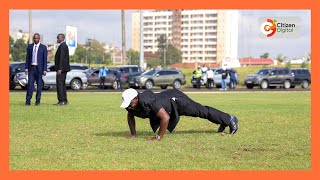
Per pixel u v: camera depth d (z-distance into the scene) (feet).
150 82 150.41
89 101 78.33
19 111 57.26
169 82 153.07
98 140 36.70
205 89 143.74
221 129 40.73
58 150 32.55
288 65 280.31
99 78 141.49
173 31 590.14
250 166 28.50
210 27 579.07
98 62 371.56
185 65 445.78
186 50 588.50
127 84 159.63
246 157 30.73
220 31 575.38
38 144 34.88
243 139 37.37
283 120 50.52
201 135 39.19
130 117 38.19
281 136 39.14
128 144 34.83
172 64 460.96
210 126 45.14
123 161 29.35
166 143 35.22
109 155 30.94
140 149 32.89
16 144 34.86
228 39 579.07
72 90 127.54
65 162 29.12
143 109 36.32
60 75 66.64
